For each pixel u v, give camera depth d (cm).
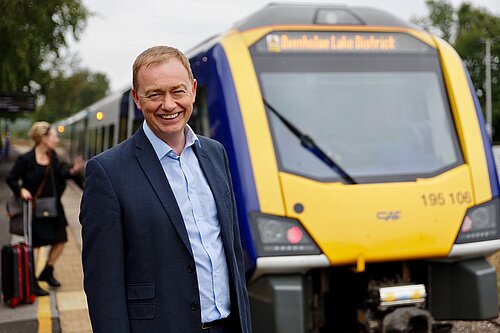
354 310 602
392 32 651
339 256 546
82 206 287
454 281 591
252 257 533
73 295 793
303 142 586
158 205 283
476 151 614
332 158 585
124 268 283
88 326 676
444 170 600
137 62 288
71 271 928
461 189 591
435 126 625
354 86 622
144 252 281
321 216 549
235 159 559
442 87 641
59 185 784
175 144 294
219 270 293
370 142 603
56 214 773
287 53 615
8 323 672
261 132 572
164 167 291
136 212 280
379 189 567
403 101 628
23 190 748
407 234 561
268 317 545
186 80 288
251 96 584
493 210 600
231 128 570
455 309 591
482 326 654
